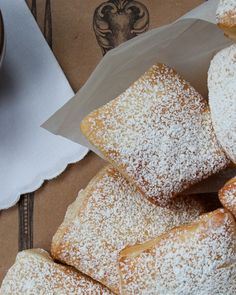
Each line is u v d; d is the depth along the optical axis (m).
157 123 0.36
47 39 0.42
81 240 0.37
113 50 0.36
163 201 0.36
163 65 0.37
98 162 0.41
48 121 0.39
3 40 0.39
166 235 0.35
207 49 0.37
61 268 0.38
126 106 0.36
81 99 0.38
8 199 0.41
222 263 0.34
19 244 0.41
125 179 0.38
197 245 0.34
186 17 0.35
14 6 0.42
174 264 0.34
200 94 0.38
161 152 0.35
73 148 0.41
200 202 0.38
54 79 0.41
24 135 0.41
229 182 0.34
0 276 0.41
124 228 0.37
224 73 0.34
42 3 0.42
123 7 0.42
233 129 0.34
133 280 0.35
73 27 0.42
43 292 0.37
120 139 0.36
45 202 0.41
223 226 0.34
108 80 0.38
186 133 0.36
